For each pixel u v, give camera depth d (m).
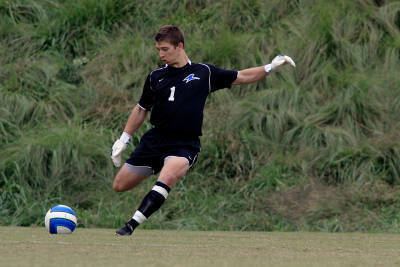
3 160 46.19
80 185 45.19
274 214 41.94
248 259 18.77
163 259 18.28
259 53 51.34
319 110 48.12
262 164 45.84
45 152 46.06
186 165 26.02
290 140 46.72
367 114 47.62
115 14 56.97
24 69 53.25
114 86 51.59
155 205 25.92
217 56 51.81
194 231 37.72
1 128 48.81
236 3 55.62
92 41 55.47
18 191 44.59
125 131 27.31
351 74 50.00
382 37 52.28
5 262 16.98
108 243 23.47
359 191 42.81
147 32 55.59
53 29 56.47
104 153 46.44
